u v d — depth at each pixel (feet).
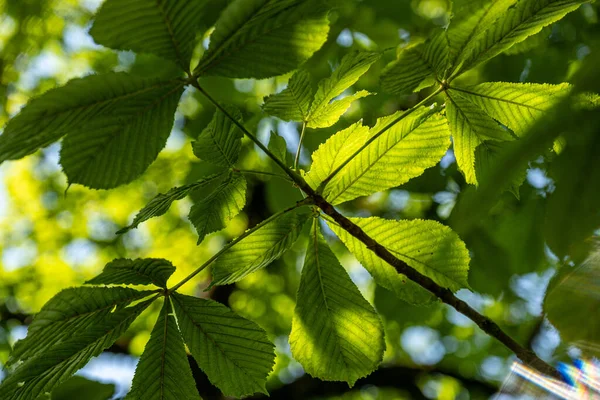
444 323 9.50
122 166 3.67
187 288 10.78
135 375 3.96
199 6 3.53
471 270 5.81
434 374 9.84
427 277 3.98
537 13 3.75
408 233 4.06
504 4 3.74
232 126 3.93
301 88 4.03
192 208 4.03
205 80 6.70
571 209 2.33
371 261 4.12
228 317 3.98
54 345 3.87
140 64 6.57
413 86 3.95
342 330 4.10
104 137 3.63
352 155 3.97
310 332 4.11
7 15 9.55
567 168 2.39
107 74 3.52
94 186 3.67
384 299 6.53
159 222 11.08
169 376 3.98
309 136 6.45
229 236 10.27
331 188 4.05
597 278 2.72
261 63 3.64
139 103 3.61
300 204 3.97
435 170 6.02
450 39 3.84
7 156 3.51
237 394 4.01
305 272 4.12
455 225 2.65
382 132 3.94
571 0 3.71
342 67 3.96
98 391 4.71
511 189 3.97
